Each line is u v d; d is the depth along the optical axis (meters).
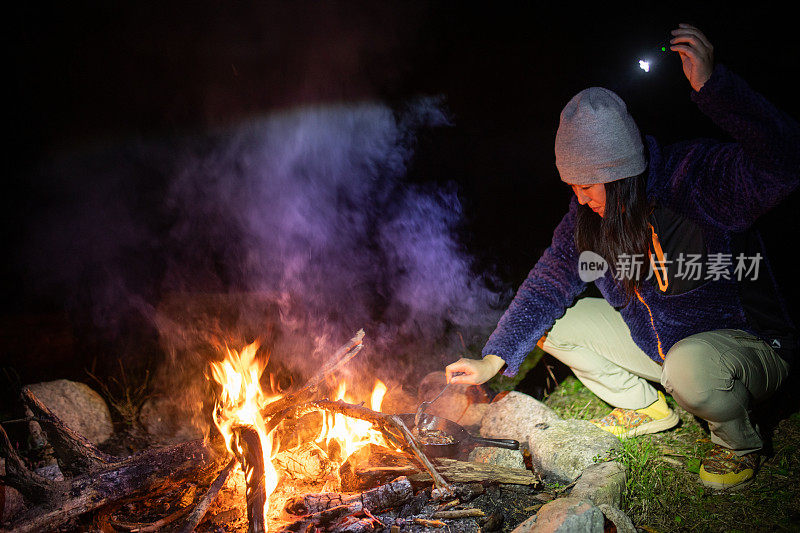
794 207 4.82
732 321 2.37
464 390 3.29
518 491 2.43
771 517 2.28
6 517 2.15
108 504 2.26
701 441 2.79
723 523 2.28
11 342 4.07
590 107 2.12
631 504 2.39
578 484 2.34
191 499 2.51
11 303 5.42
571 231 2.70
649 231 2.24
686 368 2.28
